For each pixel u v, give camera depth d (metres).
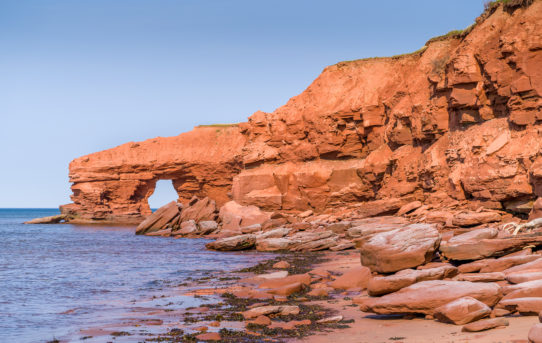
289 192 60.97
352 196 55.00
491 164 33.31
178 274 26.88
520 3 37.19
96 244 50.81
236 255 37.47
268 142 67.75
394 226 35.50
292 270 26.02
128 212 94.19
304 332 12.62
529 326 9.97
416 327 11.79
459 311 11.35
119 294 20.48
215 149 89.38
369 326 12.80
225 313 15.65
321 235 40.16
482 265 15.80
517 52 33.78
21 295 20.41
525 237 17.06
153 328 13.84
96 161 94.19
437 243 17.92
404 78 56.41
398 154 47.78
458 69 38.88
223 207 62.09
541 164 29.19
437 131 42.81
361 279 19.45
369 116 55.56
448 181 38.53
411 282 14.13
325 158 60.06
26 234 70.62
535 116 32.19
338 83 62.59
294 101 67.12
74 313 16.45
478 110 38.88
